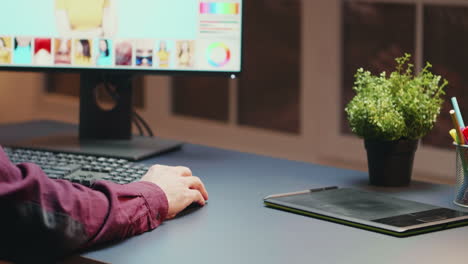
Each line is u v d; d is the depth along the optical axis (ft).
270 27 12.41
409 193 5.77
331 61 11.66
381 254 4.46
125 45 6.74
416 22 10.74
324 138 11.88
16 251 4.57
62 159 6.12
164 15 6.70
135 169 5.86
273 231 4.85
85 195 4.66
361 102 5.87
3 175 4.51
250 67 12.68
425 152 10.73
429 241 4.70
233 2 6.71
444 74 10.52
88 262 4.45
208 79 13.16
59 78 14.90
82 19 6.71
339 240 4.69
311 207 5.22
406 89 5.90
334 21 11.55
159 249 4.55
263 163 6.61
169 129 13.66
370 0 11.22
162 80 13.60
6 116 14.51
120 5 6.69
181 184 5.24
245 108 12.82
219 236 4.76
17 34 6.72
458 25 10.34
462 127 5.49
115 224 4.64
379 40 11.19
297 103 12.27
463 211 5.23
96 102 7.07
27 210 4.49
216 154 6.90
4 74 14.43
